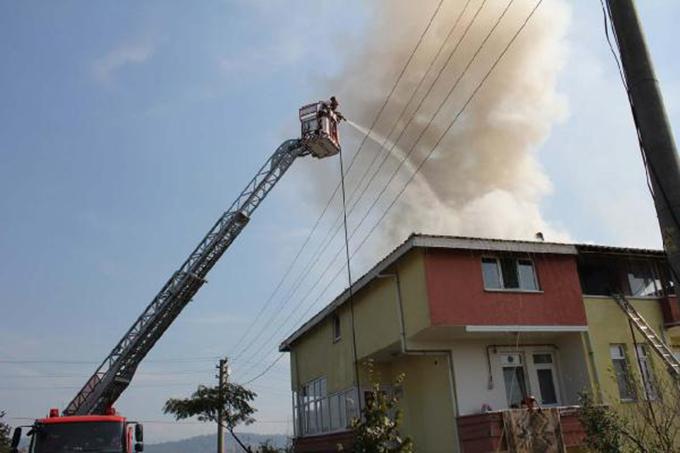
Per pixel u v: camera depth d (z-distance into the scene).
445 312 19.23
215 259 29.62
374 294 23.02
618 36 6.29
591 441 14.01
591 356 20.66
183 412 42.25
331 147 30.61
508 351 21.20
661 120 5.93
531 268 21.22
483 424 17.72
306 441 28.41
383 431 11.23
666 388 15.66
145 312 28.83
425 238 19.58
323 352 28.27
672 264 5.68
